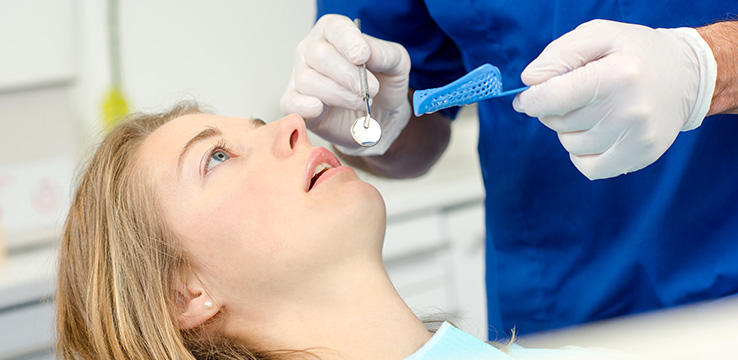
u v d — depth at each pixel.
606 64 0.88
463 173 2.72
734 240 1.14
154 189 1.15
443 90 0.93
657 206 1.18
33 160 2.34
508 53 1.29
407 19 1.42
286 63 2.76
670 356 0.75
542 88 0.90
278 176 1.11
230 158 1.15
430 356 1.03
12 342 1.87
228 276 1.10
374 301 1.08
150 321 1.13
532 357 1.11
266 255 1.07
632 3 1.14
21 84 2.30
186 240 1.12
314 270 1.07
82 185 1.25
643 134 0.90
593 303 1.31
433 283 2.36
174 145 1.17
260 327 1.12
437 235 2.35
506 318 1.45
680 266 1.19
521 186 1.34
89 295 1.18
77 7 2.35
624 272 1.25
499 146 1.37
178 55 2.56
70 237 1.23
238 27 2.65
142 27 2.48
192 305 1.13
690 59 0.92
